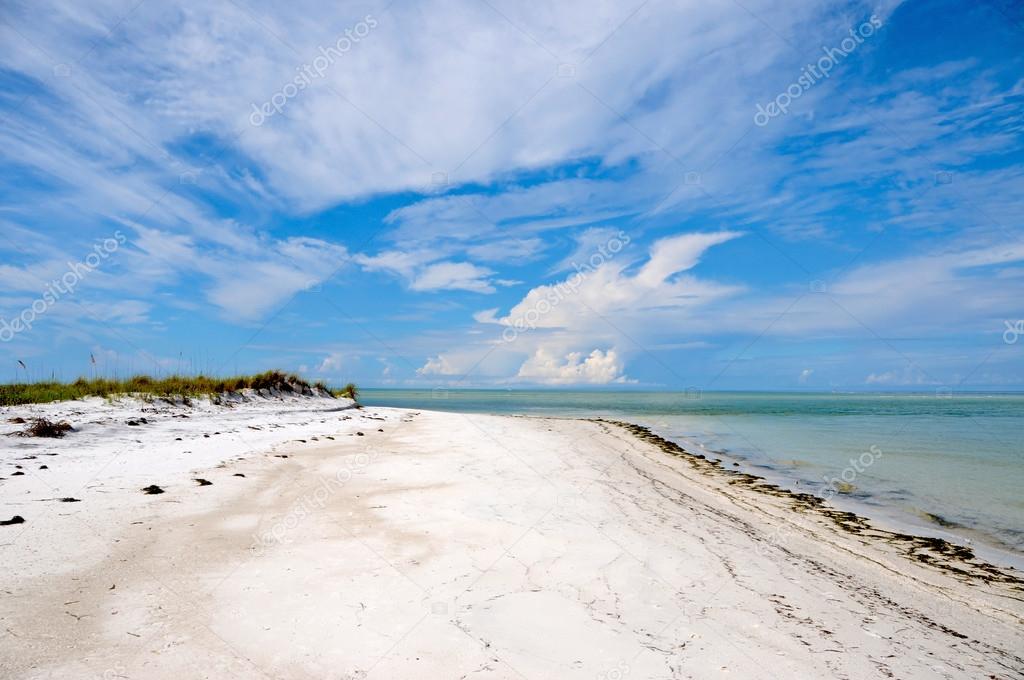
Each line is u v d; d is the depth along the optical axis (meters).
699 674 3.51
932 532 7.93
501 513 7.02
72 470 7.90
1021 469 13.11
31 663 3.06
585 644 3.81
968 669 3.96
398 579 4.73
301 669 3.29
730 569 5.62
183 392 17.94
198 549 5.10
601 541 6.16
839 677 3.63
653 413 34.56
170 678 3.05
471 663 3.47
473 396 93.19
